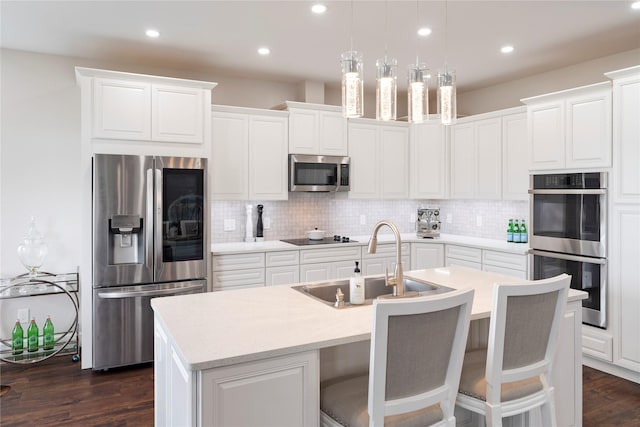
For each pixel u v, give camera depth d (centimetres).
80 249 395
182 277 357
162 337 192
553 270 362
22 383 313
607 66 394
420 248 485
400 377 148
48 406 278
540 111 375
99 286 329
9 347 370
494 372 170
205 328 171
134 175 336
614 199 319
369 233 537
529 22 318
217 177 410
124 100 343
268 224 474
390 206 549
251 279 401
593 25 324
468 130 474
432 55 391
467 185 476
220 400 142
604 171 326
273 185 439
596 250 329
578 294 224
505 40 354
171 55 388
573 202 346
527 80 462
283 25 323
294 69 433
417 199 549
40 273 367
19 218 373
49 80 381
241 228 460
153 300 217
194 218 361
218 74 448
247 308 202
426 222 510
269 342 155
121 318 335
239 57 395
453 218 541
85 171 334
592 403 280
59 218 387
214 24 320
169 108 359
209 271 379
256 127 429
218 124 410
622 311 316
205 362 137
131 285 339
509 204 470
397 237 223
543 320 179
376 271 467
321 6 291
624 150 312
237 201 457
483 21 317
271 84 479
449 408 161
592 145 334
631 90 307
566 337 219
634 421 258
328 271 441
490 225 493
